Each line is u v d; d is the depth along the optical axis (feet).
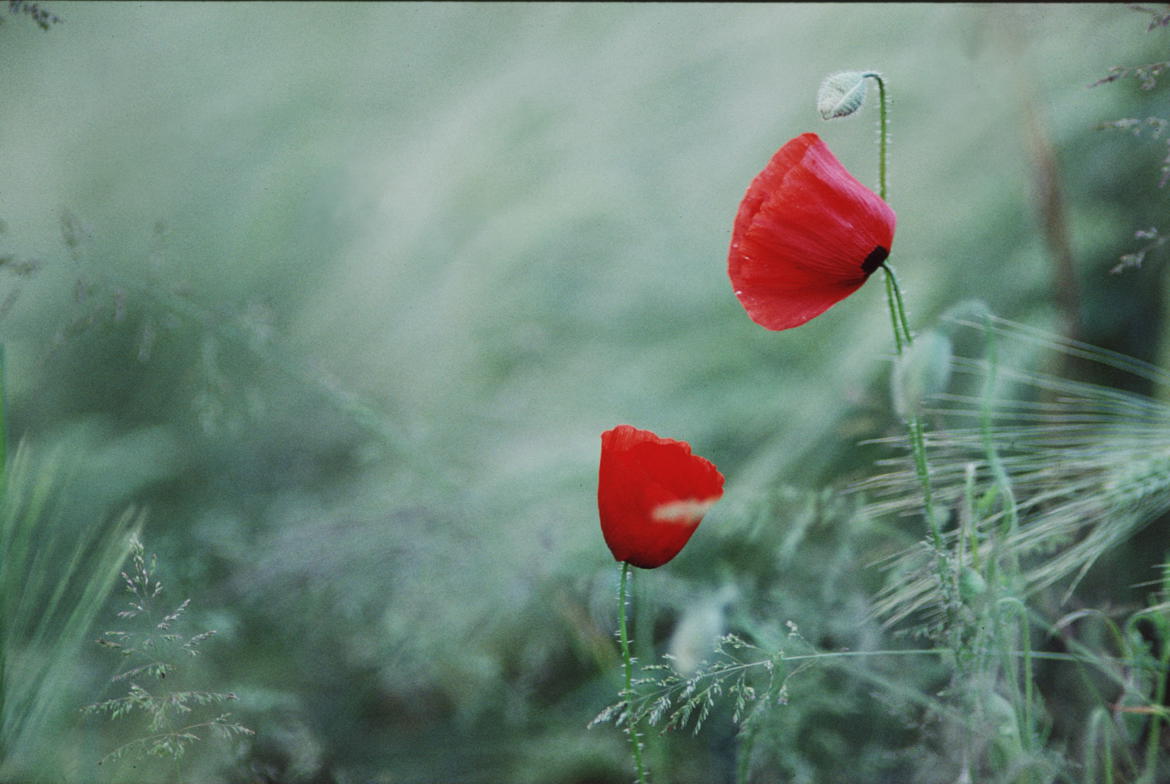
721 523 2.94
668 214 4.73
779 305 2.48
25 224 7.45
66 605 2.94
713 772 3.02
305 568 3.32
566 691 3.51
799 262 2.44
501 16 6.69
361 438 4.57
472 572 3.29
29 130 8.65
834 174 2.42
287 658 3.58
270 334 3.34
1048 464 2.60
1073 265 3.22
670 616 3.27
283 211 5.95
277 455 4.69
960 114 4.17
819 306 2.48
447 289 4.94
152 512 4.46
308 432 4.69
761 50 4.91
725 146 4.78
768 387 3.89
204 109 7.66
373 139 6.37
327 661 3.67
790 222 2.43
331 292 5.46
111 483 4.46
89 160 7.97
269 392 4.84
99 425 5.28
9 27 8.84
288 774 3.04
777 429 3.74
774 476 3.33
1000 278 3.64
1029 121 3.29
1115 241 3.41
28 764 2.70
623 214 4.77
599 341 4.51
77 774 2.82
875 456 3.28
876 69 4.39
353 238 5.76
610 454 2.41
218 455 4.70
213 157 7.20
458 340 4.78
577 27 5.85
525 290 4.74
